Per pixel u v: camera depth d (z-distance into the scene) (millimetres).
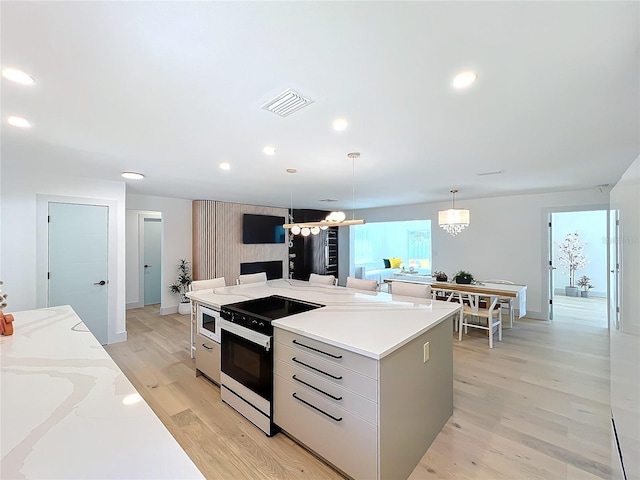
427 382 2039
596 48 1252
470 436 2139
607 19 1080
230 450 1996
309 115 1939
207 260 6148
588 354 3674
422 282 5051
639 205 1226
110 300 4113
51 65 1365
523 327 4891
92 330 3969
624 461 1469
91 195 3959
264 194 5426
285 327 2025
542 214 5359
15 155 2820
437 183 4312
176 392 2754
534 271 5457
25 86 1552
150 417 969
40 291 3604
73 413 982
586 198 4922
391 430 1653
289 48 1257
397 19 1085
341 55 1307
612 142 2465
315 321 2119
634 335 1305
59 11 1033
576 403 2547
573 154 2822
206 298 2994
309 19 1085
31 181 3537
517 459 1912
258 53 1291
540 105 1805
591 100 1738
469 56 1313
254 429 2217
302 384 1938
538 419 2328
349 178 3930
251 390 2281
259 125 2104
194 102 1747
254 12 1051
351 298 2971
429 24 1112
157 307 6379
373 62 1361
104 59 1324
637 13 1046
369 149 2664
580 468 1829
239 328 2398
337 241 8688
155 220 6707
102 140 2400
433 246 6703
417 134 2295
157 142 2455
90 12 1040
